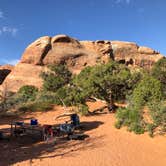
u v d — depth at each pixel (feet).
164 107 51.44
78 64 196.34
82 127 58.08
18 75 186.50
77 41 210.18
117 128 56.49
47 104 87.61
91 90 76.02
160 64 121.19
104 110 81.92
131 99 69.21
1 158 38.04
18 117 73.26
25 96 103.76
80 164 35.81
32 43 197.98
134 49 223.30
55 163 35.94
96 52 208.03
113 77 75.87
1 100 97.55
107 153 40.91
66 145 45.16
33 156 39.09
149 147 44.88
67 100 82.74
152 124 50.83
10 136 51.57
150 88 64.03
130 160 38.52
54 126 59.98
